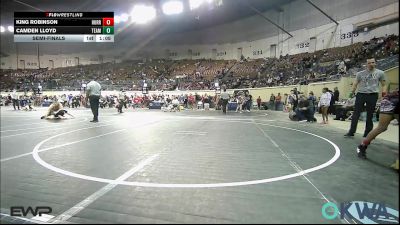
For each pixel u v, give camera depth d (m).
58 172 3.60
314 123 10.80
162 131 8.00
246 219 2.26
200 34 44.16
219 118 13.45
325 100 10.48
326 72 22.62
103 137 6.73
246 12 36.53
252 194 2.82
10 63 49.44
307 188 3.00
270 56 35.56
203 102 26.95
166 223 2.20
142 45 48.06
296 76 26.62
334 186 3.07
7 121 11.29
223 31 41.53
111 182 3.19
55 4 35.19
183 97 27.92
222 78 35.12
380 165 4.02
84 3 34.88
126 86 37.16
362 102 6.41
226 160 4.30
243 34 39.12
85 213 2.38
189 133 7.57
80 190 2.93
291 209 2.46
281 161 4.25
